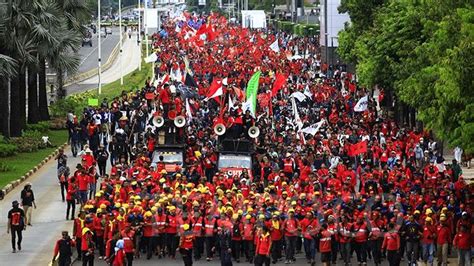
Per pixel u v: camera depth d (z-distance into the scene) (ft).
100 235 178.60
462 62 176.45
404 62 282.15
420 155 249.75
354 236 176.04
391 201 189.98
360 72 355.56
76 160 288.10
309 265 178.60
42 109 355.77
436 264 179.11
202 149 252.01
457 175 226.17
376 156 249.14
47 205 228.02
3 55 279.69
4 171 265.34
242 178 215.92
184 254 170.91
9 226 184.85
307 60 569.64
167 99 290.76
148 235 181.47
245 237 177.88
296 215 179.32
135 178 208.64
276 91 335.47
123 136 265.54
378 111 364.58
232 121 257.75
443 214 174.91
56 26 308.60
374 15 390.42
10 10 290.56
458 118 181.47
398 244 173.47
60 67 321.32
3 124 304.50
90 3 439.22
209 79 432.66
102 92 464.65
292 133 275.18
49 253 182.91
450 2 200.23
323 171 220.43
